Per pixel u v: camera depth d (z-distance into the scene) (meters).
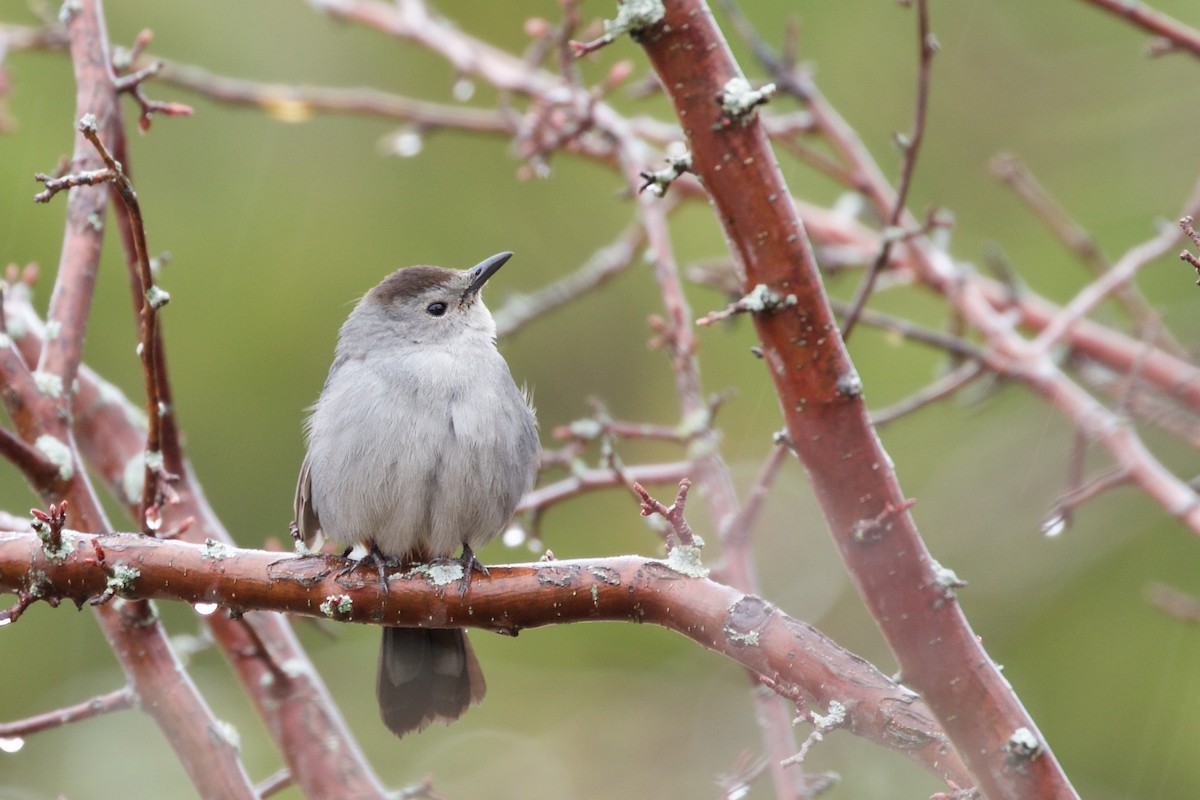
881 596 5.68
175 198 13.98
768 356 5.80
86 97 7.94
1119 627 12.87
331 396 8.84
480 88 15.03
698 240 14.71
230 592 6.49
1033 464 13.32
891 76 14.27
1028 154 14.09
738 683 13.43
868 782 11.80
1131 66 13.98
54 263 13.49
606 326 15.17
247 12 14.51
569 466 9.54
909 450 13.88
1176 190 13.69
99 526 7.18
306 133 14.55
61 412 7.34
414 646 8.40
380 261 14.39
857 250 11.59
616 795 12.96
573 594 6.29
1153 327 9.73
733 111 5.66
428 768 13.41
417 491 8.52
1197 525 8.59
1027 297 11.86
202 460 13.66
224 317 13.89
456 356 8.97
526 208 14.96
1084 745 12.56
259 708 8.66
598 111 10.58
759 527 13.94
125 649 7.62
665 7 5.67
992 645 12.91
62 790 12.98
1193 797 12.20
